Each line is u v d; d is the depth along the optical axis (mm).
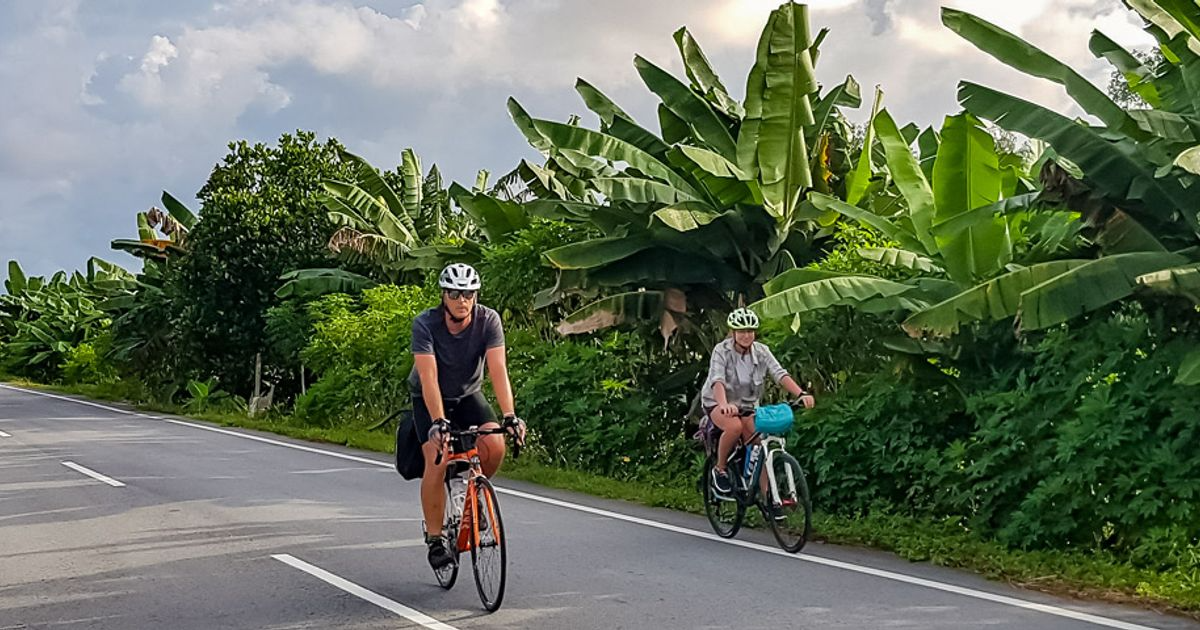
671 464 13422
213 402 29422
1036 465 8828
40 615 6781
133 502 11297
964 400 9961
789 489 8484
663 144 15383
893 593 7059
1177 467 7914
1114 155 8953
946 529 9078
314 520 10047
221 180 29828
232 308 28219
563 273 14227
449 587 7227
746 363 9117
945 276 11266
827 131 15406
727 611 6598
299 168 29906
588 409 14500
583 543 8930
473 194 18875
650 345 15016
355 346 22422
